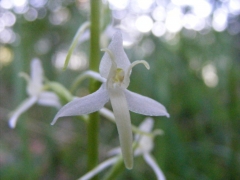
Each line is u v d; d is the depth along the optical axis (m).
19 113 0.05
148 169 0.07
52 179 0.08
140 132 0.05
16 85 0.06
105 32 0.05
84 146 0.08
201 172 0.07
